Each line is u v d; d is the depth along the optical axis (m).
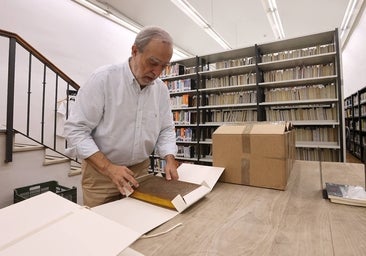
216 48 6.35
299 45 3.25
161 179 0.87
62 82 3.61
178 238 0.52
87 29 4.07
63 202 0.52
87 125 0.94
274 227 0.57
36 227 0.43
